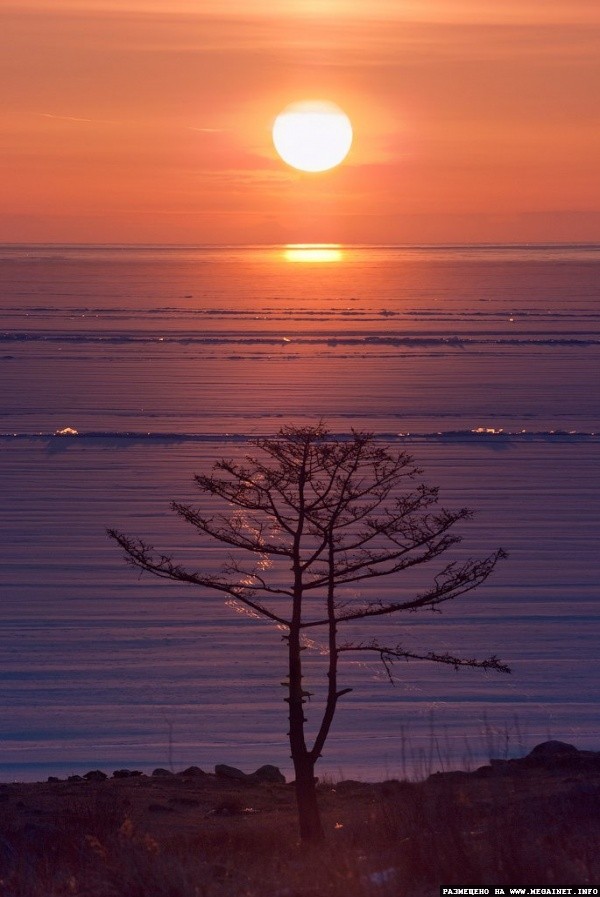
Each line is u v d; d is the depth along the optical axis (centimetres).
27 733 5188
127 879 2053
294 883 2008
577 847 2078
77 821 3219
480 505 10281
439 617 7000
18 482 11356
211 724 5325
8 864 2506
